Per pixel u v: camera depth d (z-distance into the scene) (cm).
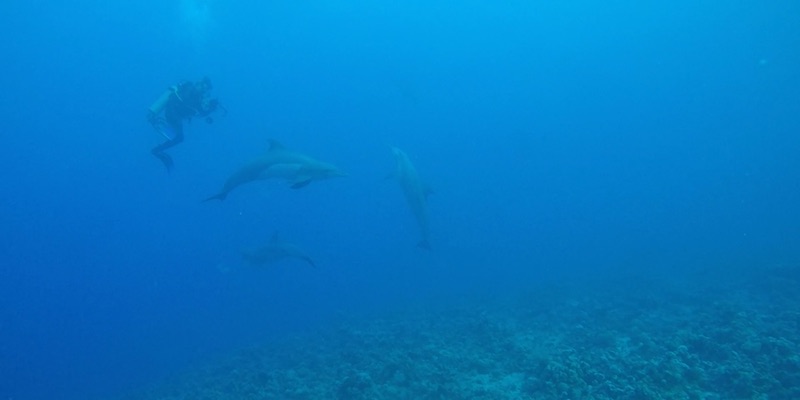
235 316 3447
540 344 1174
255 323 2814
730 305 1293
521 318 1527
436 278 3425
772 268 1827
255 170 1052
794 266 1777
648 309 1448
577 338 1196
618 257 3109
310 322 2270
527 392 843
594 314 1438
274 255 1622
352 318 2012
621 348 1070
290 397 1011
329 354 1373
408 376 983
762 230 3888
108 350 3272
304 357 1407
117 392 1789
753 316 1186
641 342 1061
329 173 994
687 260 2566
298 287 4772
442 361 1068
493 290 2316
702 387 784
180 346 2642
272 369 1327
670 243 3700
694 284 1803
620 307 1523
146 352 2753
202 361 1881
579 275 2431
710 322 1181
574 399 756
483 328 1320
